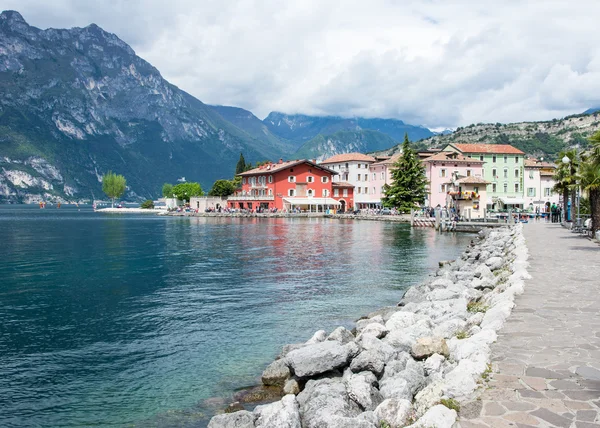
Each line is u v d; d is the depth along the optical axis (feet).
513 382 23.04
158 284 84.23
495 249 101.35
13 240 180.14
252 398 34.60
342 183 419.13
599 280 51.42
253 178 433.89
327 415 24.48
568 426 18.75
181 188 555.28
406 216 303.48
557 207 224.94
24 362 44.27
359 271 99.25
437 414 19.61
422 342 32.89
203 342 49.85
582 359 26.07
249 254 130.21
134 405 34.83
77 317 60.90
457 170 347.36
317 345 35.63
